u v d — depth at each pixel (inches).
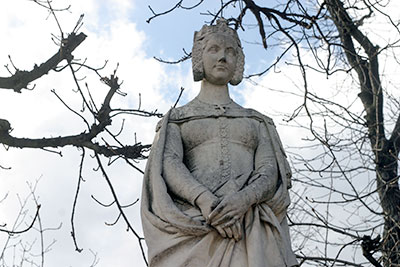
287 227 170.2
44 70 288.4
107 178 292.7
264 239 161.6
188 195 162.9
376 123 319.9
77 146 295.1
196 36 189.8
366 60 343.6
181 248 158.4
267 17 315.0
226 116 177.6
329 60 299.1
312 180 305.7
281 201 168.9
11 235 268.8
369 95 348.8
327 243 293.4
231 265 156.3
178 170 167.2
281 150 178.4
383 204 317.4
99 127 290.5
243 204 159.5
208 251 157.1
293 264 162.7
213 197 160.6
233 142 174.9
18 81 287.0
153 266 159.0
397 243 284.4
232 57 185.6
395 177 314.5
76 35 293.0
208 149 173.5
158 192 164.2
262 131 180.1
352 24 346.9
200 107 180.2
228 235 157.8
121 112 295.4
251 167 173.0
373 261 279.9
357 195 294.5
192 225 158.1
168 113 180.1
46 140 290.4
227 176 168.9
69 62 288.5
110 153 292.4
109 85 294.4
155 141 175.6
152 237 162.2
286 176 174.1
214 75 183.3
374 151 330.3
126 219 289.3
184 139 176.1
